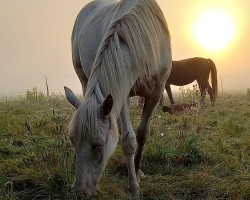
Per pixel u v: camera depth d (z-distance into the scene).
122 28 3.15
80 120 2.66
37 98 11.25
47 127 6.05
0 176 3.84
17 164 4.16
